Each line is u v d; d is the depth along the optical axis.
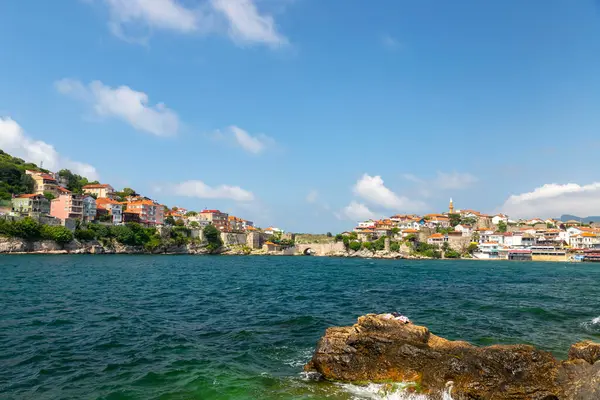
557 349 25.38
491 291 56.94
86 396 17.55
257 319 34.91
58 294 45.44
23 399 17.03
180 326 31.48
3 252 137.12
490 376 17.30
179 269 96.25
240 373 20.94
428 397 17.58
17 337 26.36
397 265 138.62
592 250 189.00
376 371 20.19
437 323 32.78
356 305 43.09
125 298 44.62
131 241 177.00
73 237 156.88
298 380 20.20
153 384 19.08
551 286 64.94
